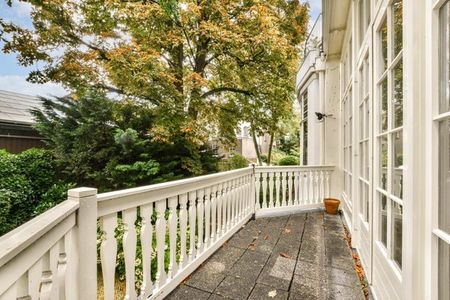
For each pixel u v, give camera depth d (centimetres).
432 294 108
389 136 170
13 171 582
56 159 648
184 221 220
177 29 554
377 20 198
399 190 158
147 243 176
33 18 523
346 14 389
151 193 178
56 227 96
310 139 698
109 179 591
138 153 622
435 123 109
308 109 717
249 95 729
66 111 664
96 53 538
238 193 358
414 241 118
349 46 383
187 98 585
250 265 248
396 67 165
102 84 588
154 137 566
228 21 569
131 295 161
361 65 273
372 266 207
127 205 156
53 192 582
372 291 201
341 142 477
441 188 107
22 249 71
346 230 361
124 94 584
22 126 918
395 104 166
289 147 1620
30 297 78
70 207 110
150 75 513
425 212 114
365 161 260
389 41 169
